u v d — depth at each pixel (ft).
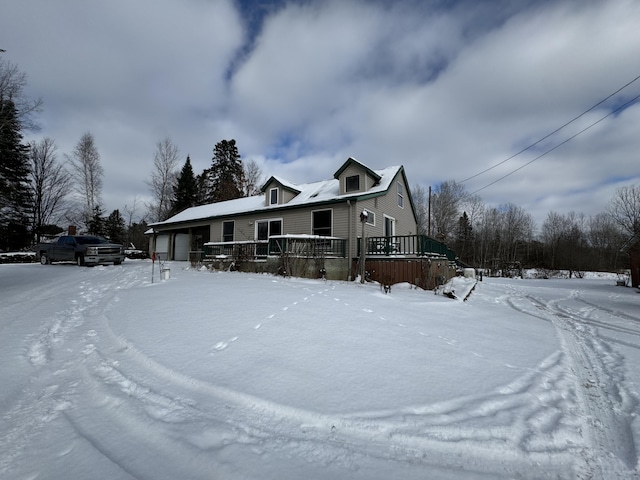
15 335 13.47
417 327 16.03
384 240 39.22
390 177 50.39
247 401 8.14
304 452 6.34
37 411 7.80
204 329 13.89
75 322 15.76
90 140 99.60
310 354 11.35
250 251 43.27
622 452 6.89
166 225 73.77
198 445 6.46
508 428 7.39
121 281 30.01
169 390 8.83
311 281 33.27
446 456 6.41
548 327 19.83
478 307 25.27
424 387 9.24
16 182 86.28
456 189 125.29
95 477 5.56
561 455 6.65
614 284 63.52
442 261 43.91
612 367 12.66
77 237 50.11
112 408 7.98
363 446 6.59
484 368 11.09
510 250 125.08
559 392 9.74
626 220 80.23
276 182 53.83
